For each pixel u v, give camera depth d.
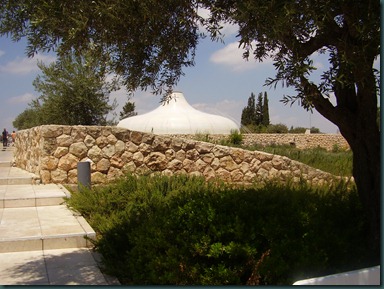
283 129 47.03
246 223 4.28
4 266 5.16
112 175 10.47
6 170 12.73
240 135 25.06
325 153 19.62
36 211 7.75
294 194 5.80
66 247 5.95
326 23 4.13
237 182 11.52
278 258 3.88
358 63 3.76
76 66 19.19
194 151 11.29
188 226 4.25
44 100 20.14
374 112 4.74
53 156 10.12
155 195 7.25
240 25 4.23
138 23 4.77
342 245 4.32
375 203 4.77
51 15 3.95
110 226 6.03
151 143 10.91
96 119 20.62
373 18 3.58
